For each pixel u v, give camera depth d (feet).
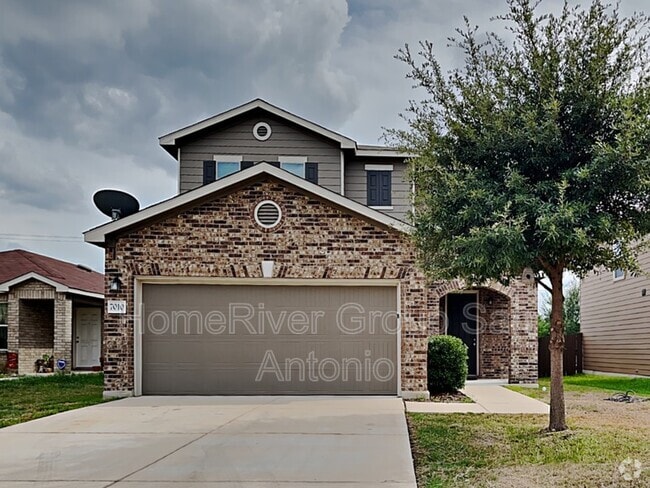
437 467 20.25
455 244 23.29
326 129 52.03
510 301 47.39
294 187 38.37
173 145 52.70
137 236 38.24
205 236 38.24
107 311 37.96
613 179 22.44
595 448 22.03
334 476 18.88
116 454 22.07
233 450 22.56
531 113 23.15
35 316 64.49
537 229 22.63
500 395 39.24
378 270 37.81
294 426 27.35
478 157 25.00
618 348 60.59
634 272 26.45
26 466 20.43
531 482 18.11
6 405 36.58
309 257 38.04
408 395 37.22
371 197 53.93
